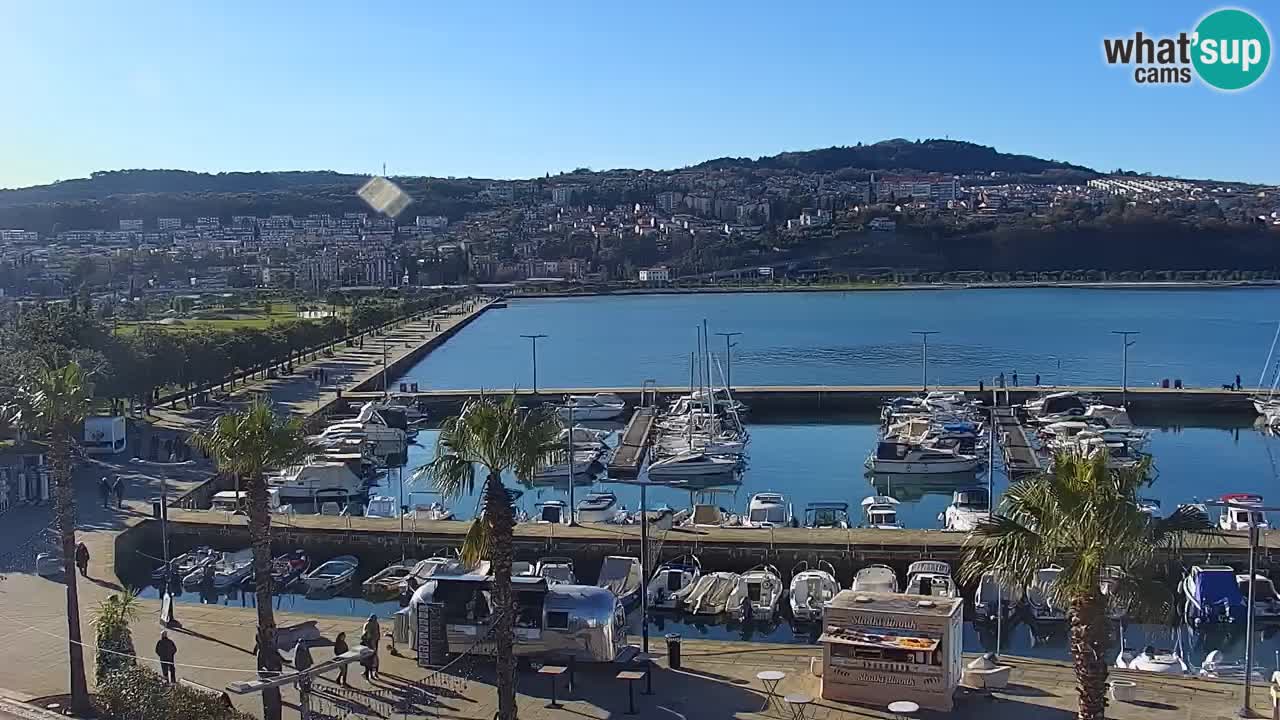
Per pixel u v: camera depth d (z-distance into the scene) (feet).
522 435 102.63
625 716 109.91
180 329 470.80
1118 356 604.49
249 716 102.94
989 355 618.44
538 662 122.93
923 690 109.91
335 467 280.10
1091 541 80.07
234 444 111.45
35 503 217.97
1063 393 404.16
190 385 391.24
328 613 185.26
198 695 105.09
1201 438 367.86
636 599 185.47
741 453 334.24
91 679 119.24
